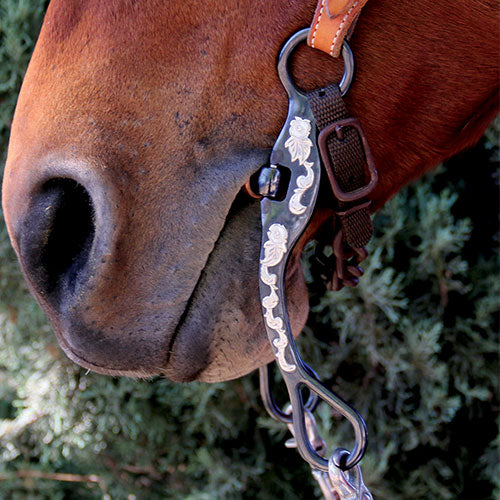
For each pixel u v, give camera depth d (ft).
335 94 2.43
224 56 2.41
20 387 6.97
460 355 6.14
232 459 6.68
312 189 2.43
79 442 6.75
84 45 2.45
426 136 2.76
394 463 6.29
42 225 2.46
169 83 2.42
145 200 2.44
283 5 2.39
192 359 2.58
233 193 2.45
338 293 5.72
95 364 2.59
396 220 5.63
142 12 2.40
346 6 2.31
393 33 2.49
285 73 2.41
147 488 7.11
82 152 2.40
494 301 5.93
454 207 6.46
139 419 6.42
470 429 6.49
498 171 6.12
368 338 5.79
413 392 6.25
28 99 2.56
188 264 2.48
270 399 3.08
